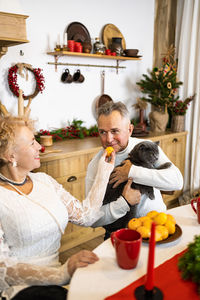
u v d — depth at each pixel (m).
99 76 3.10
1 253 1.13
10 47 2.41
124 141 1.40
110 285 0.83
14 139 1.21
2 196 1.22
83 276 0.87
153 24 3.56
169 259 0.94
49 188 1.37
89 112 3.09
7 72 2.43
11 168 1.26
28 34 2.50
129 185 1.35
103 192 1.39
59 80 2.78
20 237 1.21
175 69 3.31
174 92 3.32
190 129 3.41
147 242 1.01
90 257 0.96
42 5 2.54
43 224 1.24
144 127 3.20
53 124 2.81
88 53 2.79
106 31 3.04
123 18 3.22
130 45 3.35
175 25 3.48
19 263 1.09
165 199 3.28
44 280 1.03
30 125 1.31
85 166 2.42
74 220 1.38
